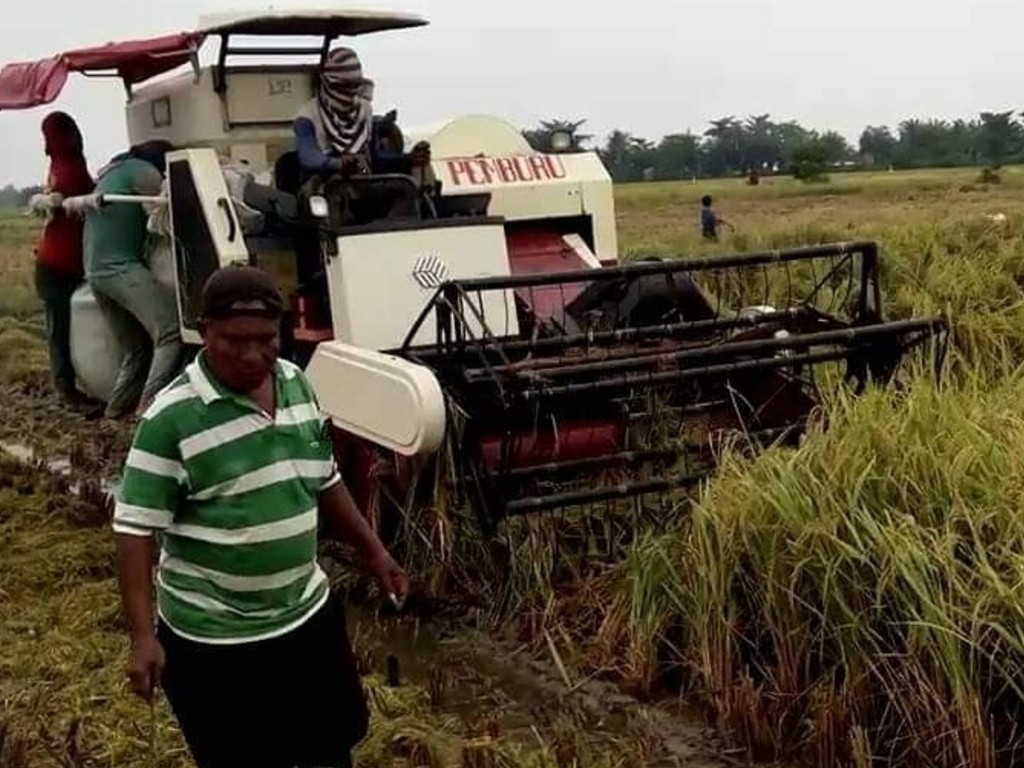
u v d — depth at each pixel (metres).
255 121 8.07
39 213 9.52
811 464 5.19
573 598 5.89
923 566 4.44
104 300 8.44
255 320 3.47
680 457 6.14
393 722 4.94
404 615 6.17
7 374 12.91
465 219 6.65
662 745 4.83
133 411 8.84
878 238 12.70
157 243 8.04
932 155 98.75
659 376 5.92
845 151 106.06
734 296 10.44
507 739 4.91
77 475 8.70
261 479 3.56
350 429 6.14
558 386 5.81
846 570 4.68
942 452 5.07
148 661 3.49
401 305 6.49
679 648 5.32
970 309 9.13
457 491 5.86
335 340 6.56
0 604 6.43
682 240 20.47
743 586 5.09
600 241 8.00
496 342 5.89
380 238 6.50
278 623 3.67
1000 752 4.35
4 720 5.06
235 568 3.58
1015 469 4.88
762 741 4.71
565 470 5.89
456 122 7.94
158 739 4.83
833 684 4.68
